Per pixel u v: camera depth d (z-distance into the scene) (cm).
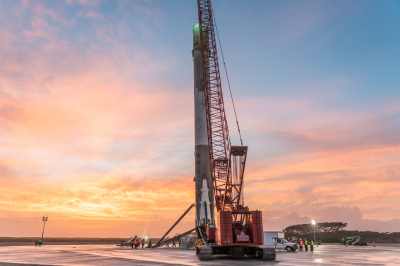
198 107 5984
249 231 2802
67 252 3816
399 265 2034
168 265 2019
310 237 15412
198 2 6000
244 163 4031
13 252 3709
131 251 4284
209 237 3438
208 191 5397
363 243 7588
